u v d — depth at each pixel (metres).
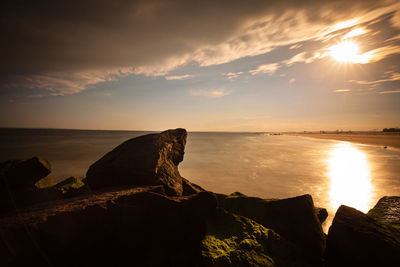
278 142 56.53
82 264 2.71
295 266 3.20
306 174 14.32
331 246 3.40
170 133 6.70
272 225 4.07
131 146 5.75
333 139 71.12
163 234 3.28
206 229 3.55
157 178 4.72
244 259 2.98
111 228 3.02
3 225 2.46
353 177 13.23
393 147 37.84
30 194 4.18
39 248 2.47
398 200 4.66
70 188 5.54
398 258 2.74
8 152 28.25
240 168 16.86
